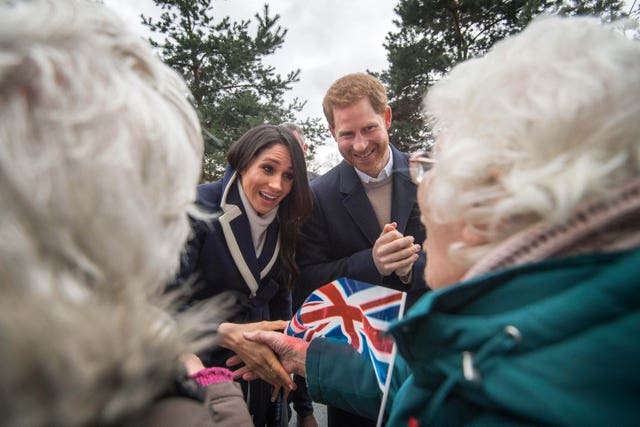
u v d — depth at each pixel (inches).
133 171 13.7
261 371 49.5
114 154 12.9
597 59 17.3
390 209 72.1
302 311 45.7
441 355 19.7
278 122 430.6
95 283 12.8
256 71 449.1
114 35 15.4
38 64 12.1
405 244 56.2
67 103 12.5
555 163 16.8
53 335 11.0
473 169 19.1
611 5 334.3
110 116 13.3
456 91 22.1
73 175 12.1
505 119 18.6
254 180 58.0
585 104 16.6
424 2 429.7
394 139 487.8
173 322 15.8
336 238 72.2
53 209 11.7
